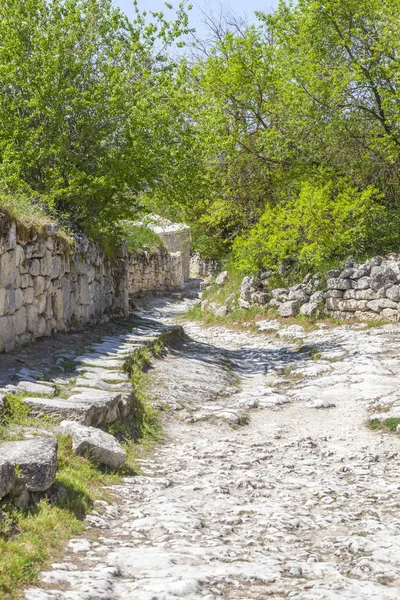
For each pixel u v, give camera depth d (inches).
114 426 310.2
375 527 212.2
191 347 609.0
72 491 216.2
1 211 377.1
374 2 714.2
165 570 165.3
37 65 565.6
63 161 563.2
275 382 478.6
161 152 603.5
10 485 186.4
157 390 408.8
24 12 569.6
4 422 258.2
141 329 612.7
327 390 436.1
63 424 265.1
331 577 169.3
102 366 398.6
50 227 451.2
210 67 817.5
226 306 820.0
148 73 616.4
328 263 717.9
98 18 606.2
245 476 273.9
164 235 1440.7
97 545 184.5
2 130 551.8
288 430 361.1
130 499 234.4
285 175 818.8
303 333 653.9
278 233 729.0
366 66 746.8
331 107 743.7
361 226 713.6
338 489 257.8
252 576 164.4
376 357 506.3
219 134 797.9
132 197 666.2
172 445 327.9
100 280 620.4
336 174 783.7
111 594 150.3
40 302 443.5
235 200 891.4
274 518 219.3
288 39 794.8
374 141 753.0
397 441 331.6
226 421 370.6
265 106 793.6
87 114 577.6
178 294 1274.6
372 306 639.8
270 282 774.5
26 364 366.9
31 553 165.2
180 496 244.4
